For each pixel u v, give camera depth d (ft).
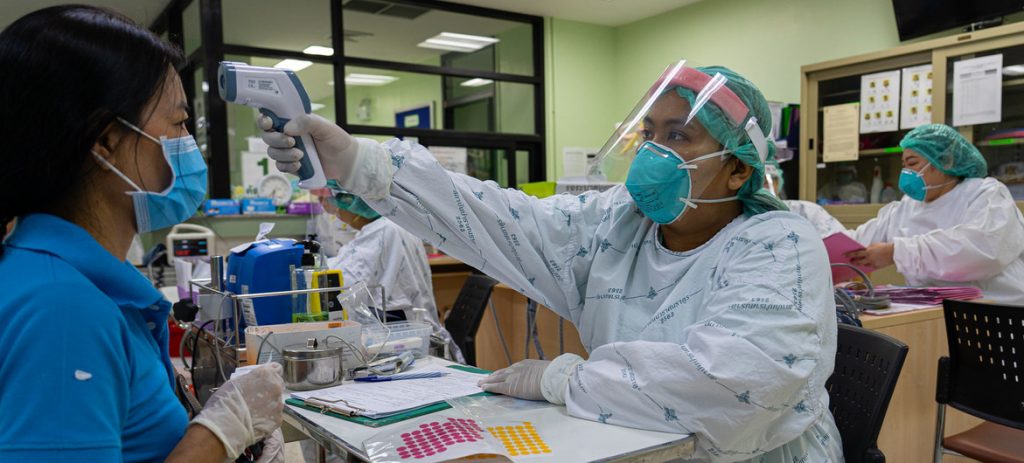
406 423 3.34
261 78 3.26
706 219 4.09
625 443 3.11
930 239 8.64
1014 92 11.83
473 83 21.31
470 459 2.81
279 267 5.68
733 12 18.10
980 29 12.53
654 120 3.95
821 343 3.42
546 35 20.53
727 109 3.71
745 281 3.44
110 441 2.17
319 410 3.60
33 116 2.29
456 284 15.25
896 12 14.05
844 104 14.12
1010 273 8.79
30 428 2.03
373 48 20.10
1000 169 12.13
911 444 7.19
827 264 3.62
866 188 14.29
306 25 17.52
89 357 2.15
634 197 3.94
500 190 4.55
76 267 2.32
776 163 8.66
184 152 2.69
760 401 3.12
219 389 2.84
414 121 21.59
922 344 7.18
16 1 16.75
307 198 15.17
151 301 2.58
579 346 8.34
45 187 2.38
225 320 5.31
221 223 13.25
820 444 3.85
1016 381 5.48
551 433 3.23
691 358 3.20
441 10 18.90
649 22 20.56
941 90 12.45
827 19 15.93
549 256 4.49
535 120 20.93
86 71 2.33
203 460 2.52
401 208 4.10
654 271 4.11
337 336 4.57
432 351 6.10
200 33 16.28
